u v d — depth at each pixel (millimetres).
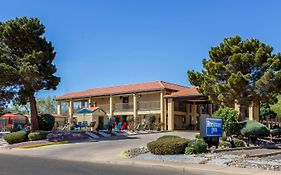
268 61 25531
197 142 19172
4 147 26359
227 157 17188
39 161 16609
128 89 46281
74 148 23328
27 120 46031
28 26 30719
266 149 22594
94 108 41938
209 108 44906
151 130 39875
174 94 41344
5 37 30359
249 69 26203
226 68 26516
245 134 23969
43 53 30031
